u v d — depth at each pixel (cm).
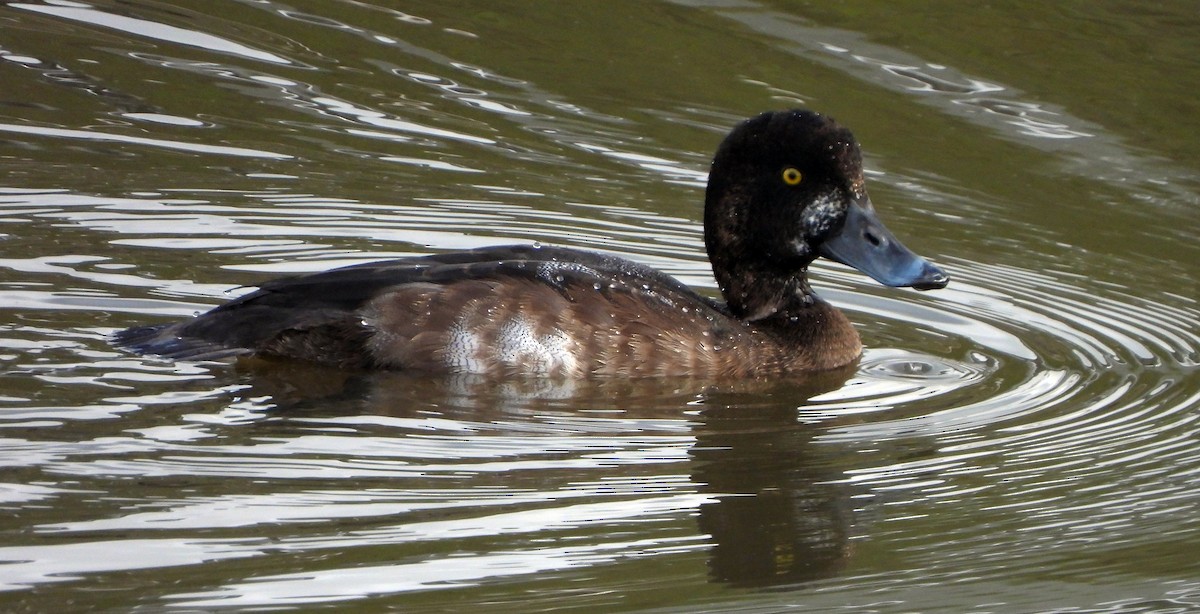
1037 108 1516
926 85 1550
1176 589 738
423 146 1433
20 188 1262
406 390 968
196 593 698
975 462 901
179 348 986
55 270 1114
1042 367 1076
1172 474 883
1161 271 1262
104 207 1243
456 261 1037
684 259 1254
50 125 1402
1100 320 1166
